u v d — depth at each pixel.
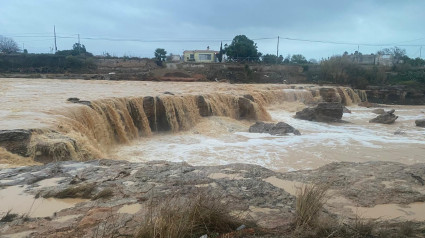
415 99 53.66
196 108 24.97
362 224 4.29
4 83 35.81
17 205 4.91
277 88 44.28
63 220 4.43
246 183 5.81
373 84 60.22
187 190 5.37
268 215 4.60
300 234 4.09
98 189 5.40
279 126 22.80
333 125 27.67
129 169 6.54
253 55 75.94
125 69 60.75
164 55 75.94
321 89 44.88
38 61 57.47
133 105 21.27
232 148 17.75
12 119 13.97
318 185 5.25
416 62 80.69
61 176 6.12
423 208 5.07
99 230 4.12
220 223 4.20
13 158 10.39
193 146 18.20
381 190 5.65
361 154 16.84
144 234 3.80
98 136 17.55
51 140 11.51
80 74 54.38
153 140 19.91
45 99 21.08
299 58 88.38
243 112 28.66
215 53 90.69
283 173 6.57
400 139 21.17
